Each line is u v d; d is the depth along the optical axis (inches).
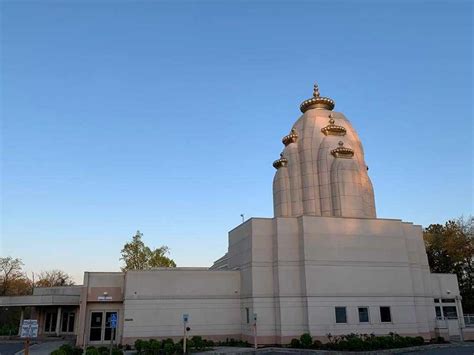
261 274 1497.3
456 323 1651.1
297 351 1278.3
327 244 1514.5
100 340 1525.6
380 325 1492.4
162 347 1245.1
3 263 3405.5
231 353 1222.3
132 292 1513.3
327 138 1813.5
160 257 2888.8
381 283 1539.1
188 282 1560.0
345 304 1476.4
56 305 1851.6
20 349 1375.5
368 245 1562.5
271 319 1461.6
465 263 2677.2
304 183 1800.0
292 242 1519.4
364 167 1862.7
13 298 1855.3
